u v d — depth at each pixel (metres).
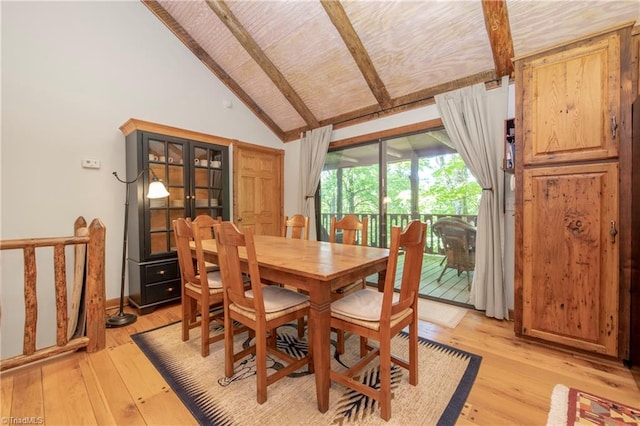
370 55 3.02
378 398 1.37
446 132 3.08
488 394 1.56
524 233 2.15
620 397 1.52
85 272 2.17
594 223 1.88
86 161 2.83
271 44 3.31
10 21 2.46
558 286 2.02
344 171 4.14
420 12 2.48
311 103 4.05
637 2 1.96
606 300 1.85
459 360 1.91
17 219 2.49
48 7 2.64
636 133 1.69
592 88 1.87
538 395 1.55
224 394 1.57
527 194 2.13
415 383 1.63
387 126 3.56
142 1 3.23
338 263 1.59
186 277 2.18
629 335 1.78
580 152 1.92
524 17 2.26
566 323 1.99
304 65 3.46
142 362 1.91
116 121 3.03
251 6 2.96
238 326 2.46
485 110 2.69
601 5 2.04
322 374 1.42
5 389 1.61
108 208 2.97
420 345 2.12
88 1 2.87
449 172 3.12
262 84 4.00
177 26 3.50
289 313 1.62
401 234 1.35
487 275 2.67
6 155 2.44
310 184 4.31
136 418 1.39
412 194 3.42
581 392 1.57
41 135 2.60
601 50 1.83
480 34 2.48
